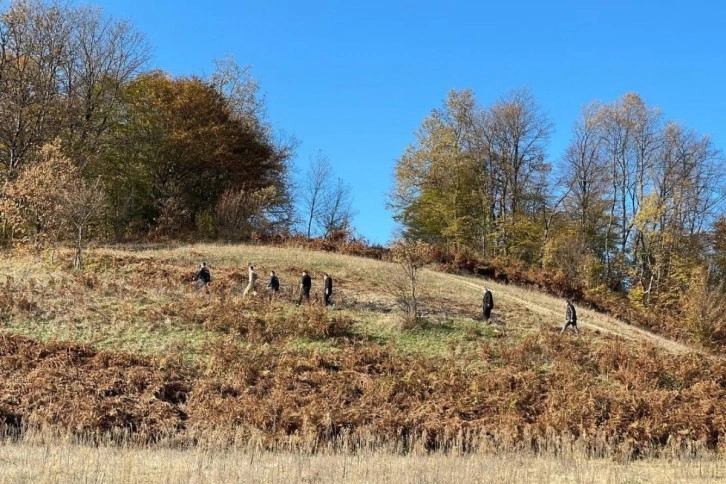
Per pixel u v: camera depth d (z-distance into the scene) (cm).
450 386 1934
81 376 1791
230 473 1135
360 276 3278
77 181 3134
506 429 1666
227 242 4047
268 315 2430
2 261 2964
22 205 3244
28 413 1553
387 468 1230
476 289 3297
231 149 4972
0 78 4025
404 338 2378
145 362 1933
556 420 1706
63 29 4297
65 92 4353
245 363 1978
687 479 1309
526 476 1247
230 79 5650
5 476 1041
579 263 4584
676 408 1831
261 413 1641
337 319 2375
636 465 1465
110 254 3147
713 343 3328
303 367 2020
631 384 2066
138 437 1520
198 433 1566
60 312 2291
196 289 2675
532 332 2550
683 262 4581
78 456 1229
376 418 1686
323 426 1611
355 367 2055
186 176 4916
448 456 1439
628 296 4469
